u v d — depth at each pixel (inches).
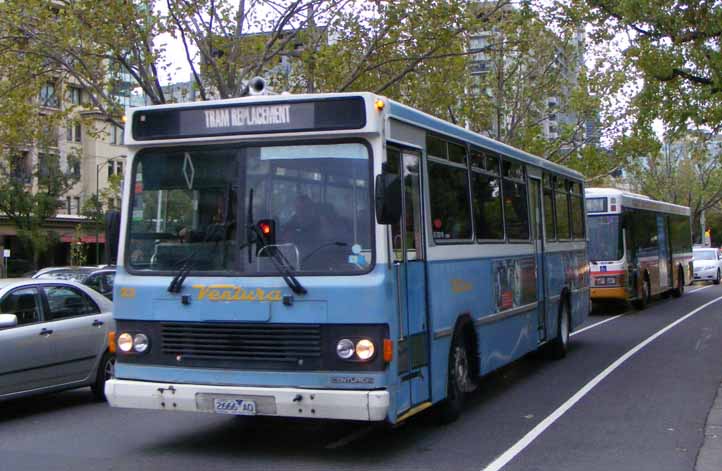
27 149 1684.3
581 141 1258.0
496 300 417.1
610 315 946.7
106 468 292.2
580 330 776.3
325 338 280.4
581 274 635.5
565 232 591.5
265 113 296.5
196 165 304.2
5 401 413.7
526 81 1175.6
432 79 880.3
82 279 733.3
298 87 791.7
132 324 304.0
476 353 382.3
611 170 1269.7
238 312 287.3
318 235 286.8
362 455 310.2
